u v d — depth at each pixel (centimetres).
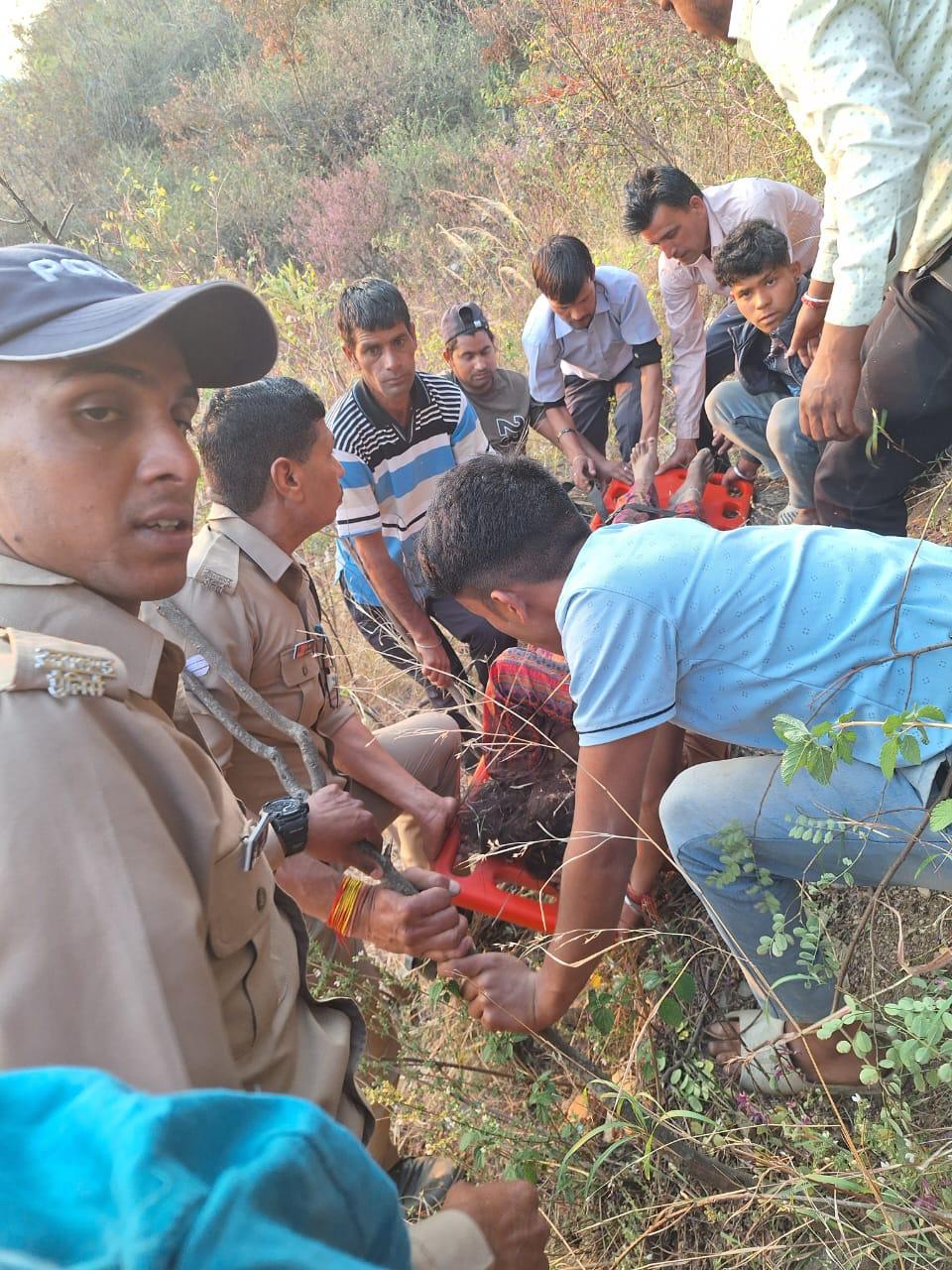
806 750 159
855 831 185
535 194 727
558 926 192
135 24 1328
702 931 244
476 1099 231
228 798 121
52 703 95
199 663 211
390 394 323
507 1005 199
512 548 185
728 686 183
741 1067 213
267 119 1120
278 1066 122
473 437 347
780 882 202
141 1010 85
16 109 1252
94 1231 46
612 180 648
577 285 393
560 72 703
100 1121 50
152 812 97
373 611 365
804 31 222
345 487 327
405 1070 218
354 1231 58
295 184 1019
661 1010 207
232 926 113
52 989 83
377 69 1103
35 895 85
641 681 176
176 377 119
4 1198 47
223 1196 48
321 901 208
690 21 251
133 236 762
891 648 176
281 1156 52
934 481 314
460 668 367
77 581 115
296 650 231
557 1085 233
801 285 336
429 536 192
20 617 111
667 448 462
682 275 390
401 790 253
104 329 107
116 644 114
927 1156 172
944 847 180
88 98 1235
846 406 243
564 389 459
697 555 179
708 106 610
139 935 88
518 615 192
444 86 1067
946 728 172
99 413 110
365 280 315
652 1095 211
